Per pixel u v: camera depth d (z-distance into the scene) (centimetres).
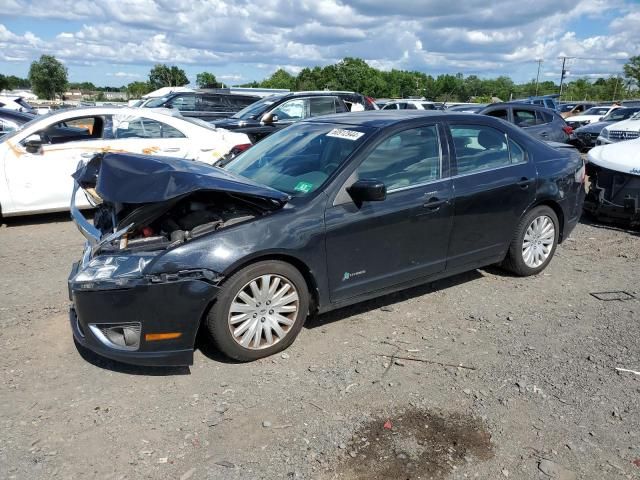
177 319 345
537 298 493
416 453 286
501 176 489
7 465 278
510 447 291
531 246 532
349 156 414
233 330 367
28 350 397
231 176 392
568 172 544
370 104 1360
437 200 445
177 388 349
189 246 347
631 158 709
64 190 773
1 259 614
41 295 503
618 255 621
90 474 272
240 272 362
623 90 8625
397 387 349
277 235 370
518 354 390
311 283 399
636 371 366
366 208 409
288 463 279
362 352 395
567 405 327
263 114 1195
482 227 484
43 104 3959
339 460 281
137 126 823
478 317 453
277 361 382
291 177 426
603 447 290
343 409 326
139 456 285
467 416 318
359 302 456
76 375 364
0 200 741
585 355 388
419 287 519
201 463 280
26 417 318
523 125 1302
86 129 848
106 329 349
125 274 338
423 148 451
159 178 352
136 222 350
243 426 310
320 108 1265
